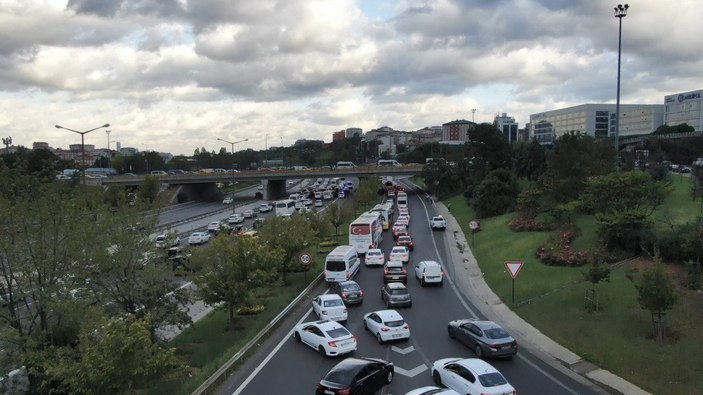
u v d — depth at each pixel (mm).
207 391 18516
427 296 33719
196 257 29609
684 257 30188
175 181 124688
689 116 188000
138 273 26250
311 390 18703
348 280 37500
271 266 31172
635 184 38531
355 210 80438
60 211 24984
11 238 23406
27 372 21438
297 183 175875
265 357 22453
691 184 51250
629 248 34625
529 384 19062
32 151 102062
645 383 18516
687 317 23828
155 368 16719
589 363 20938
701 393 17531
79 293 24578
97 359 15680
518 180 76688
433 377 19266
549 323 25984
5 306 23719
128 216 27047
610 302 27016
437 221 63844
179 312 26938
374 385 18047
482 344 21703
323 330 22797
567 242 40375
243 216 89000
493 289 34844
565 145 52938
